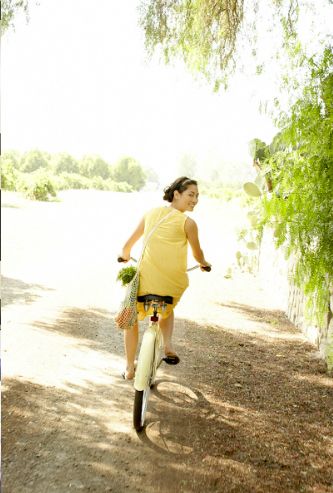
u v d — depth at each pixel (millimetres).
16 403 3418
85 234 13273
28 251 10102
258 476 2752
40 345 4625
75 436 3062
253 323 5934
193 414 3475
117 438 3080
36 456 2809
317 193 4129
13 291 6684
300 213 4316
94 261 9438
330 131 4016
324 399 3814
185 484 2646
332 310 4516
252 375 4258
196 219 19516
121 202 27797
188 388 3922
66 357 4379
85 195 34156
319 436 3242
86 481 2617
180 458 2893
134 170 79938
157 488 2600
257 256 8867
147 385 3146
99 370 4145
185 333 5391
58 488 2537
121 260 3867
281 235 4516
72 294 6742
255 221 6027
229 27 6031
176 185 3678
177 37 6363
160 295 3439
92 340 4898
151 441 3072
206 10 6105
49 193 26203
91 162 76188
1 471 2633
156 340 3352
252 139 6426
